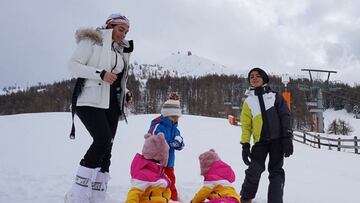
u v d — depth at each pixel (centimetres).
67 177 369
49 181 343
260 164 279
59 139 896
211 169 249
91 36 247
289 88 3859
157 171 230
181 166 548
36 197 276
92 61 246
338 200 333
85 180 230
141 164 228
